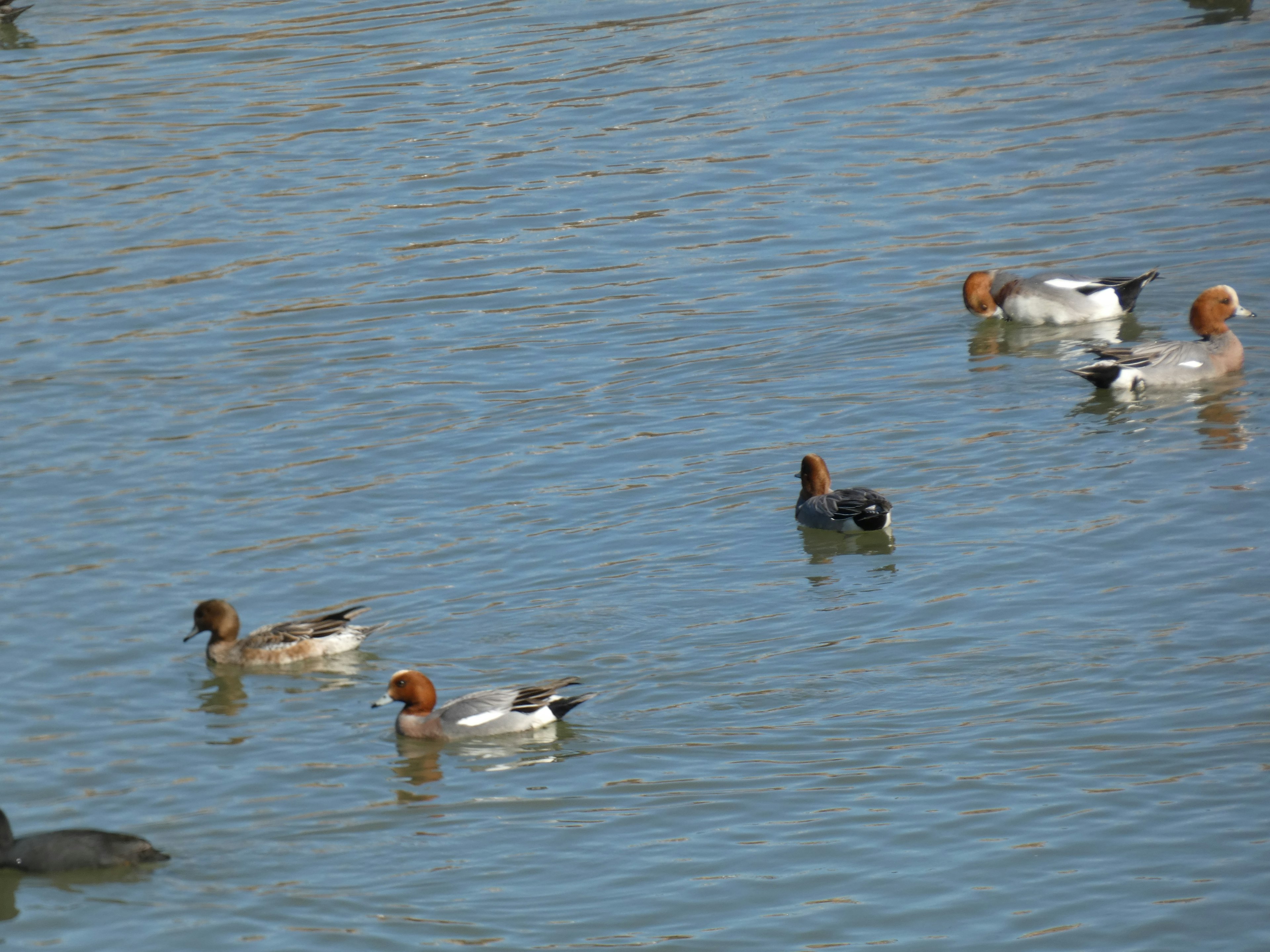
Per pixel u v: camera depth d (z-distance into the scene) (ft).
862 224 112.98
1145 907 45.27
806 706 58.18
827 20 158.30
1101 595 64.18
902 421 83.92
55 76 153.17
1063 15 153.28
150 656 65.82
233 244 116.06
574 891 48.16
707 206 118.11
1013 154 122.31
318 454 84.23
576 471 80.74
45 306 106.93
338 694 62.75
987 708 56.80
